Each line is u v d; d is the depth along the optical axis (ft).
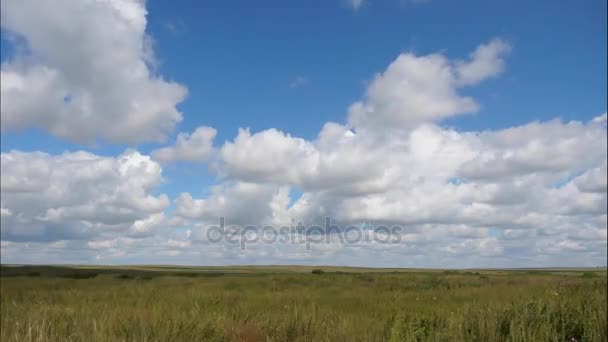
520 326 26.45
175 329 26.84
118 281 100.07
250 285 85.92
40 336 23.57
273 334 28.19
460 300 53.72
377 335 27.25
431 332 26.84
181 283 91.35
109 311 34.99
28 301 48.49
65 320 31.53
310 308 41.81
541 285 71.97
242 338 27.30
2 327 27.91
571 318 30.55
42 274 146.20
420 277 117.60
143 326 26.76
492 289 66.90
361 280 104.42
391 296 58.29
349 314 38.09
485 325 28.27
